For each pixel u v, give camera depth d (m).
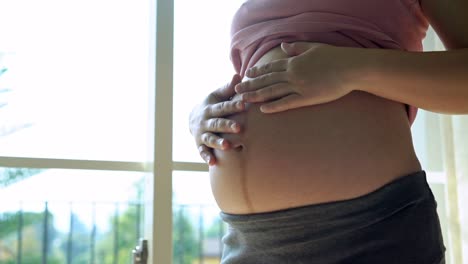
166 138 1.74
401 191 0.78
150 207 1.71
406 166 0.82
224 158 0.91
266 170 0.84
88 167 1.70
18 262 1.70
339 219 0.77
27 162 1.63
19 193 1.71
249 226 0.85
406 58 0.77
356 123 0.81
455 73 0.75
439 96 0.78
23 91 1.75
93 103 1.82
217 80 1.95
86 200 1.78
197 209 1.89
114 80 1.85
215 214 1.91
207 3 1.98
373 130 0.81
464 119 1.65
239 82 0.97
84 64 1.83
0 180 1.69
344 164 0.79
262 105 0.85
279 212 0.81
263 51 0.94
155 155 1.72
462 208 1.64
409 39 0.92
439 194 1.88
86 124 1.80
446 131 1.71
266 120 0.86
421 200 0.79
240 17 0.99
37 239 1.72
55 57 1.80
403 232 0.76
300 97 0.81
